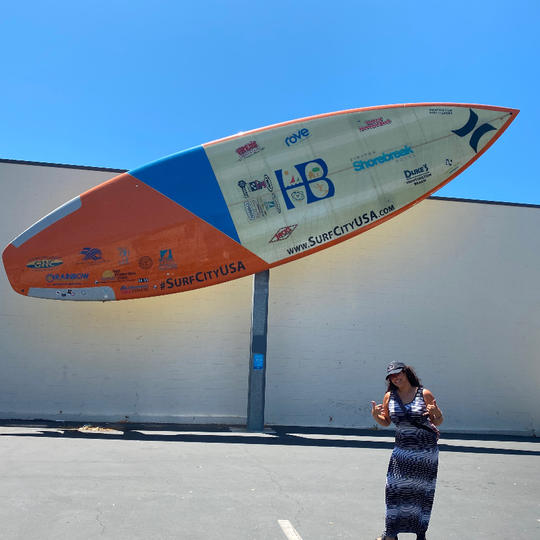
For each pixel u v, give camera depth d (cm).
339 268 1305
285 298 1271
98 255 1054
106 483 577
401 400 423
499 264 1386
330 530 458
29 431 967
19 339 1155
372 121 1180
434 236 1362
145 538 416
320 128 1160
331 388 1259
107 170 1243
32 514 460
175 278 1068
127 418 1170
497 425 1322
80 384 1164
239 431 1097
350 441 1022
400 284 1327
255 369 1120
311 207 1118
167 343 1207
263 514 494
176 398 1195
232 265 1088
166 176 1103
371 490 605
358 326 1293
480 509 556
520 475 758
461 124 1208
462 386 1320
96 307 1191
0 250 1175
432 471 411
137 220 1073
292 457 798
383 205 1145
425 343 1317
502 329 1363
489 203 1403
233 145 1130
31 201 1204
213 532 438
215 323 1232
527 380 1355
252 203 1104
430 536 462
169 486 578
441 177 1179
